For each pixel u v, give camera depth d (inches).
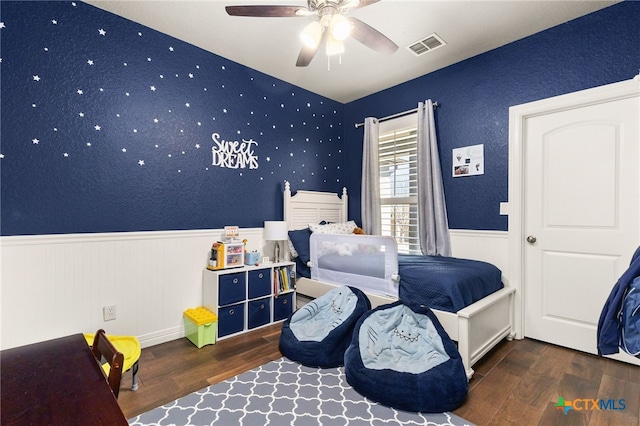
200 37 106.0
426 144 126.3
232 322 107.7
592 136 93.8
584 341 95.0
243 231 123.8
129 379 78.3
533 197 105.3
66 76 85.3
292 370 82.6
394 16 94.6
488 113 113.8
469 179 118.7
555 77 99.0
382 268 100.1
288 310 125.7
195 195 110.9
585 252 95.3
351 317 90.4
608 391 72.9
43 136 81.7
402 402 65.1
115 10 91.9
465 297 84.2
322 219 150.5
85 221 88.2
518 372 82.0
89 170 88.8
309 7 72.3
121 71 94.7
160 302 101.8
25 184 79.3
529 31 102.2
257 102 129.8
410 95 138.4
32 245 79.7
